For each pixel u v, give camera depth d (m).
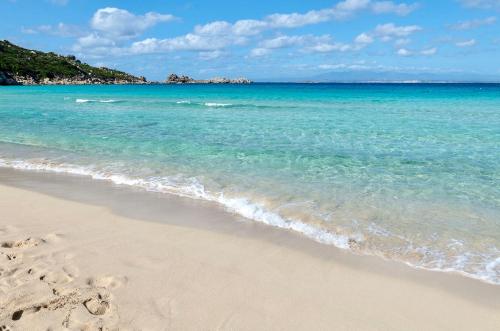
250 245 6.13
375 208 7.95
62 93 61.69
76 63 153.38
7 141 15.85
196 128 19.36
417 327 4.10
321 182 9.85
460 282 5.08
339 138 16.25
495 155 12.86
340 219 7.34
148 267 5.25
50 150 14.04
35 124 21.08
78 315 4.05
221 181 9.91
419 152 13.42
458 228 6.96
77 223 6.97
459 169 11.12
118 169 11.21
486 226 7.04
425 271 5.38
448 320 4.24
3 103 37.62
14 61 119.31
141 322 4.00
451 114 26.16
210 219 7.30
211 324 4.02
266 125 20.44
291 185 9.55
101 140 15.93
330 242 6.32
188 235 6.50
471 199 8.54
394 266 5.52
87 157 12.81
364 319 4.21
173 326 3.96
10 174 10.80
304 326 4.05
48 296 4.33
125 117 24.61
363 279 5.11
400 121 22.09
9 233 6.36
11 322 3.93
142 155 13.04
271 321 4.12
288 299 4.56
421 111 28.59
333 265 5.50
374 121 22.11
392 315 4.30
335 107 32.72
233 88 98.50
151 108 31.73
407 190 9.19
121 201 8.38
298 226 6.98
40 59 137.00
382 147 14.30
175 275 5.05
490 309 4.46
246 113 27.20
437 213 7.70
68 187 9.48
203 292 4.65
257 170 11.00
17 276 4.80
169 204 8.20
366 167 11.36
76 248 5.81
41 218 7.21
